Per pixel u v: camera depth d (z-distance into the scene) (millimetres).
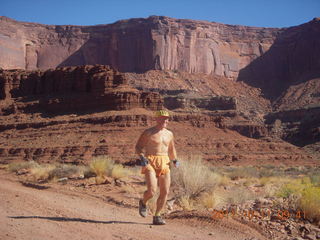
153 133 7113
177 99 160625
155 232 6387
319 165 83250
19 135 80438
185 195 11227
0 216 7059
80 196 12344
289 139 147750
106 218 7754
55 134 77750
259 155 84500
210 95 178375
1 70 117875
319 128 136500
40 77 108312
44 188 15328
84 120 80875
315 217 7441
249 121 150875
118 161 62094
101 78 90625
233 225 7027
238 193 11672
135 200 11586
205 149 80938
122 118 78438
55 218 7207
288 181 28109
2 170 37094
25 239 5203
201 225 7270
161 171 7062
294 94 196875
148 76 189500
